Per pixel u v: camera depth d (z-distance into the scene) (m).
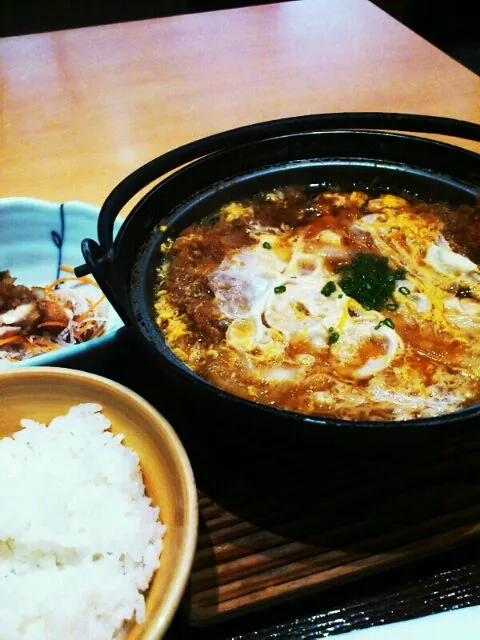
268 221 0.36
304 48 0.61
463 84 0.55
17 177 0.45
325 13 0.67
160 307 0.31
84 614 0.23
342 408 0.27
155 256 0.32
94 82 0.56
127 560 0.24
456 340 0.30
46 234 0.39
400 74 0.56
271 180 0.36
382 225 0.35
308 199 0.37
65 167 0.46
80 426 0.27
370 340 0.30
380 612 0.26
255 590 0.26
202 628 0.26
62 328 0.35
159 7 0.95
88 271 0.27
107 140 0.49
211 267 0.33
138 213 0.31
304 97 0.53
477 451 0.29
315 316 0.31
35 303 0.35
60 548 0.25
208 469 0.29
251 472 0.29
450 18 1.08
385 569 0.27
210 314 0.31
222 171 0.35
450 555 0.28
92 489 0.26
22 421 0.27
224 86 0.55
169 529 0.24
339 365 0.29
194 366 0.29
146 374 0.32
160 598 0.22
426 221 0.35
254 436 0.26
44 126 0.50
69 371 0.27
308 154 0.36
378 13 0.67
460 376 0.28
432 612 0.26
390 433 0.23
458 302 0.31
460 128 0.33
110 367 0.32
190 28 0.65
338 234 0.35
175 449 0.25
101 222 0.28
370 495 0.28
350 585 0.27
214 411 0.25
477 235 0.34
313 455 0.29
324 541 0.27
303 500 0.28
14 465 0.27
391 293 0.32
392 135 0.35
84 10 0.93
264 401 0.28
